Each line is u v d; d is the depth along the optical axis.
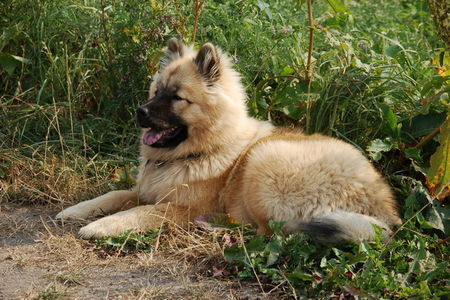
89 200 3.39
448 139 3.19
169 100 3.30
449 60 3.54
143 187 3.40
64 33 3.86
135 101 3.77
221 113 3.31
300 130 3.46
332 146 3.25
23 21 3.81
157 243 3.20
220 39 3.79
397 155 3.48
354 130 3.54
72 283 3.05
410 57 3.78
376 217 3.19
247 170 3.27
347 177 3.19
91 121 3.74
